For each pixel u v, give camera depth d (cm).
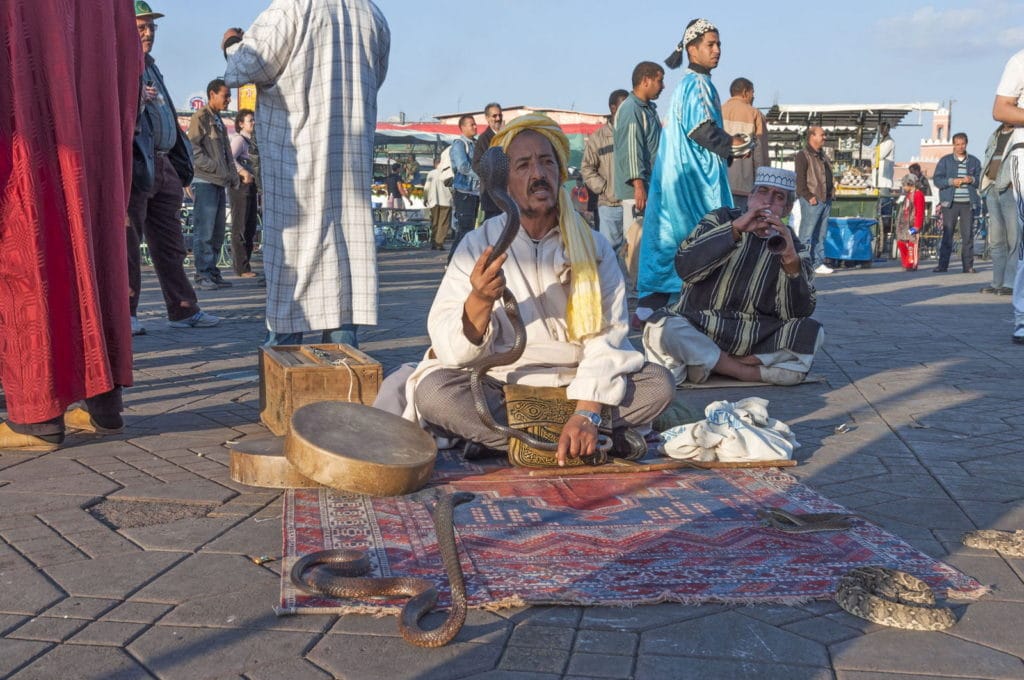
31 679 234
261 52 533
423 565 298
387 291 1245
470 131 1554
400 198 2570
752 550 313
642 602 273
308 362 461
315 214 553
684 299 623
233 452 390
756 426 446
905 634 259
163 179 818
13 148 409
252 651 248
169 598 279
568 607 273
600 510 352
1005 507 364
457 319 390
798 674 238
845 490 385
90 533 331
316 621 264
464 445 433
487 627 261
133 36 464
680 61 829
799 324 602
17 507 357
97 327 437
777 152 2405
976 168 1670
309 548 312
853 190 2052
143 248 1608
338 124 552
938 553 318
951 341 803
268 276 554
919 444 456
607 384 397
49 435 436
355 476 355
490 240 416
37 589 285
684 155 798
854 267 1861
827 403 552
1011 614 271
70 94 417
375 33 566
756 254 604
